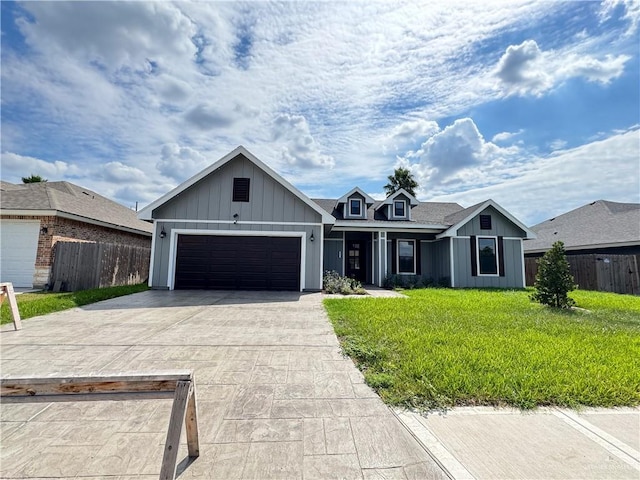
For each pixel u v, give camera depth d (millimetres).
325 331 5566
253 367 3889
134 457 2230
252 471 2088
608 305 8875
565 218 22141
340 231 15969
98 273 11094
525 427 2660
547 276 8484
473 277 14547
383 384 3369
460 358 3986
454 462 2205
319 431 2561
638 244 14375
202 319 6453
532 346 4555
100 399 1881
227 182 11602
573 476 2078
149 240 17891
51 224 11484
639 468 2158
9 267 11328
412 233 16062
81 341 4859
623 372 3637
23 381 1844
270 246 11508
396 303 8438
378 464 2178
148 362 4008
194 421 2180
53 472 2074
